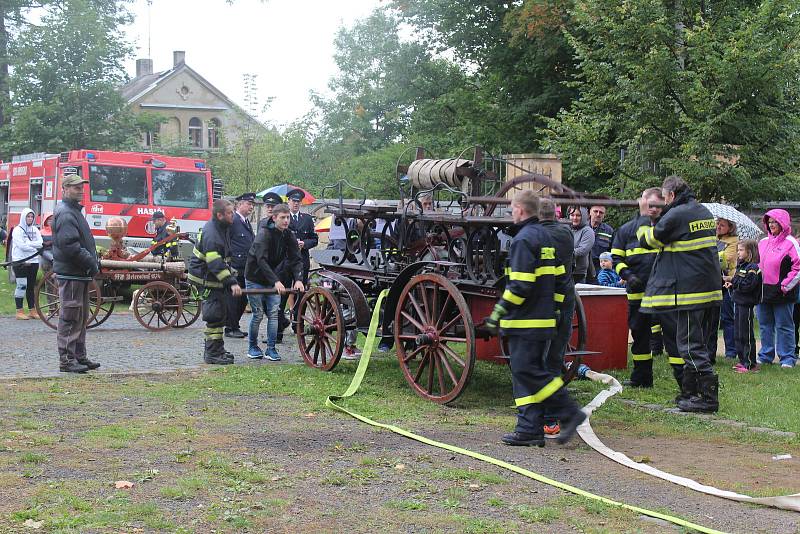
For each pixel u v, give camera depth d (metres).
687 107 15.81
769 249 10.38
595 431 7.17
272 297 10.52
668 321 8.12
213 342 10.19
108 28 34.56
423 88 29.27
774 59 14.77
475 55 26.83
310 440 6.47
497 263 8.02
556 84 24.33
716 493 5.37
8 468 5.45
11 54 36.28
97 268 9.52
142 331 13.29
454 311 8.24
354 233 10.20
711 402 7.91
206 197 19.67
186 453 5.91
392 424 7.15
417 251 9.11
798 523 4.88
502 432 7.00
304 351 10.04
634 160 16.55
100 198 18.55
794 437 7.01
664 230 7.92
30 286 14.95
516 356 6.55
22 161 22.12
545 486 5.43
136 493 5.02
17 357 10.42
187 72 57.53
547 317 6.49
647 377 9.12
